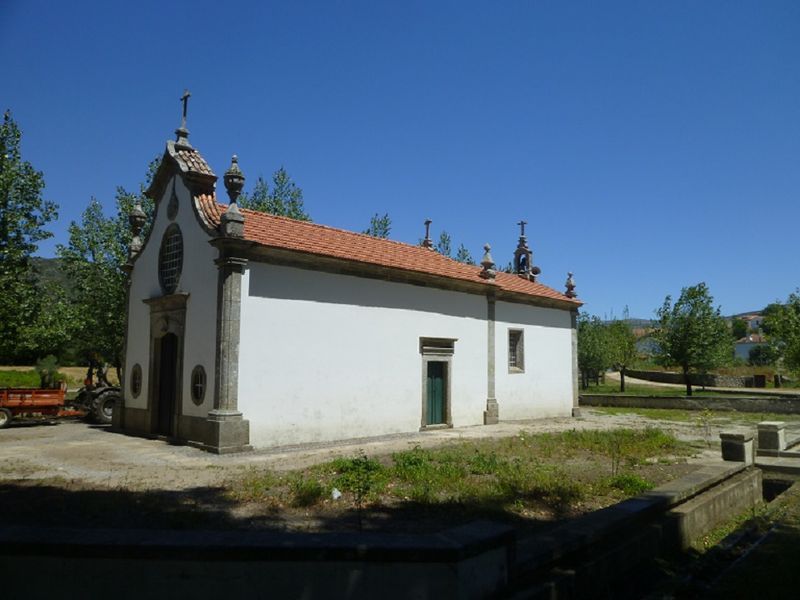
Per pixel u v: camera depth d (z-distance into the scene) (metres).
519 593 4.65
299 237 16.11
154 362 16.30
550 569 5.34
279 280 14.66
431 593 4.04
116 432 17.02
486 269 21.56
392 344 17.52
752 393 37.00
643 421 22.39
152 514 7.21
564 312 25.67
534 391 23.45
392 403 17.31
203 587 4.05
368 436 16.45
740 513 9.50
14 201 20.06
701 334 30.94
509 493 8.59
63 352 33.12
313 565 4.08
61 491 8.62
